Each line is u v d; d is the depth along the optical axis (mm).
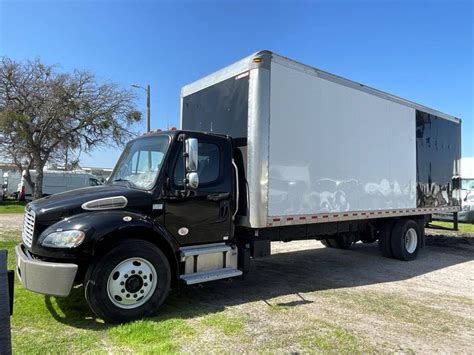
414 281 6863
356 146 7227
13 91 22359
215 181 5465
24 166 26719
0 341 2125
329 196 6637
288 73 5980
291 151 5992
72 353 3584
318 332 4297
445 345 4070
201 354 3645
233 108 5949
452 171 10383
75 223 4258
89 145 23688
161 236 4742
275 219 5742
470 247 11000
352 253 9695
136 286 4473
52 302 5051
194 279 4953
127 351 3641
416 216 9352
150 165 5223
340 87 6914
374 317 4867
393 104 8195
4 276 2754
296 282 6602
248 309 5039
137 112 24172
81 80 22844
